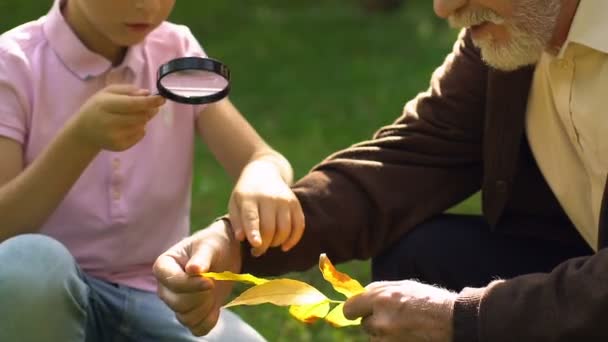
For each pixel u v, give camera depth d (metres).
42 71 3.44
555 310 2.76
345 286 2.94
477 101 3.60
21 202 3.19
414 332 2.84
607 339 2.75
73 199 3.43
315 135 7.94
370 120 8.36
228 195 6.42
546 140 3.40
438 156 3.62
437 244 3.54
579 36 3.14
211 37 11.00
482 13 3.17
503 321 2.77
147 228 3.51
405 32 11.49
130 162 3.48
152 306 3.46
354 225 3.51
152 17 3.34
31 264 3.00
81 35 3.48
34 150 3.42
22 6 10.55
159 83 3.07
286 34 11.17
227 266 3.23
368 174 3.55
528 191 3.54
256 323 4.74
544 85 3.36
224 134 3.62
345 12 12.19
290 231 3.26
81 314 3.08
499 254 3.52
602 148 3.18
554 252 3.52
